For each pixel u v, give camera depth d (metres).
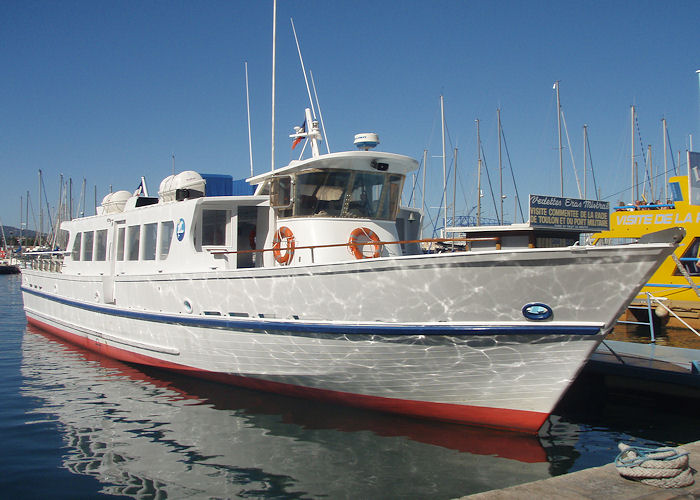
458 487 6.60
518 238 22.38
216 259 10.34
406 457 7.47
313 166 9.45
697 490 5.03
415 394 8.45
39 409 9.76
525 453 7.61
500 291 7.27
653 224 20.19
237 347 9.73
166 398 10.35
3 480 6.84
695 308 17.48
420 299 7.70
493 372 7.79
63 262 17.22
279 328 8.92
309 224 9.57
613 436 8.64
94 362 13.61
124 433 8.52
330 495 6.41
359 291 8.09
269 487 6.64
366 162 9.69
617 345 12.61
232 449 7.81
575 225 22.31
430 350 7.86
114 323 13.10
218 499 6.35
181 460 7.46
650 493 4.97
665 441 8.44
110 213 15.07
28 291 20.08
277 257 10.04
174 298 11.05
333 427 8.64
